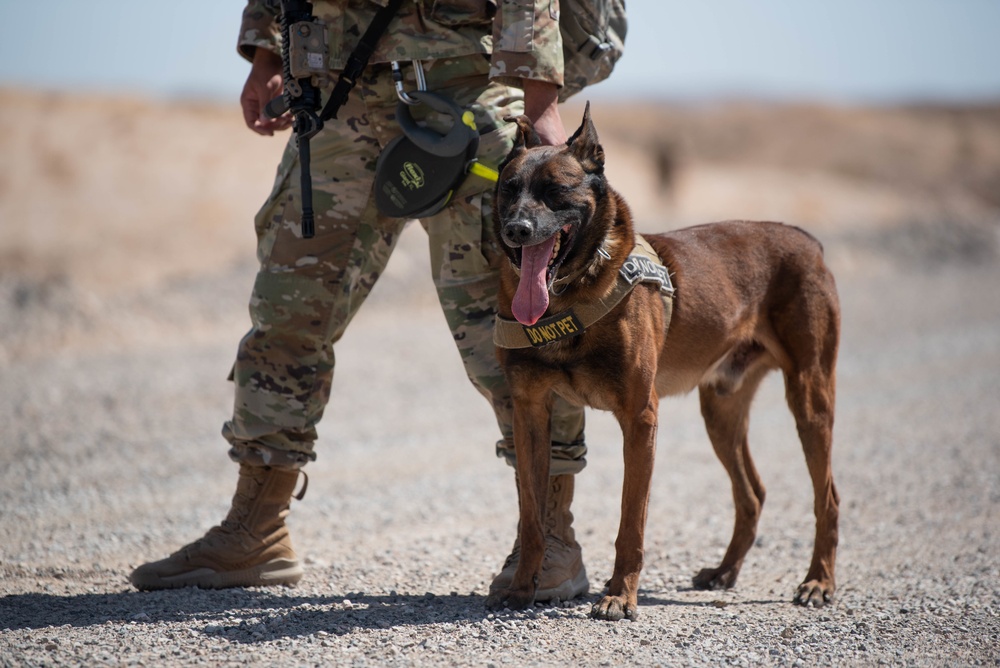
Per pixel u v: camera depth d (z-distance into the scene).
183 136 40.47
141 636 5.69
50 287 20.08
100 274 23.61
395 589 7.14
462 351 6.74
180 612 6.20
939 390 16.39
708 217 39.12
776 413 15.16
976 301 26.80
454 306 6.70
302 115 6.49
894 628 6.13
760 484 7.91
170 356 17.73
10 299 19.27
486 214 6.50
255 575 6.96
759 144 98.12
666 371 7.10
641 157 57.94
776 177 62.66
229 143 40.72
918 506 9.87
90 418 13.28
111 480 10.55
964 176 84.06
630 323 6.25
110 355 17.66
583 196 6.11
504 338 6.27
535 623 6.05
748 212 42.38
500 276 6.52
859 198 55.78
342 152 6.66
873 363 18.72
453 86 6.48
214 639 5.66
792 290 7.53
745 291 7.40
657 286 6.56
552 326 6.12
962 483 10.70
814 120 111.56
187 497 10.05
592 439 13.50
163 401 14.45
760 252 7.58
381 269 7.11
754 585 7.68
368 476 11.25
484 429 13.77
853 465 11.77
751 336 7.55
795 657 5.61
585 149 6.25
